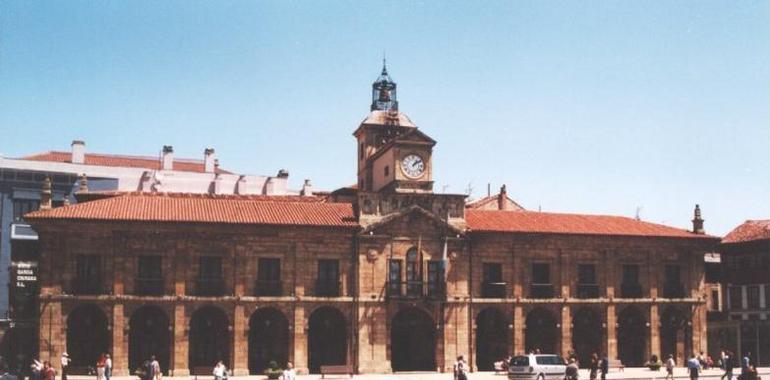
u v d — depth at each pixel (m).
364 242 61.94
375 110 84.88
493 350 65.75
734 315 79.94
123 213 58.28
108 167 89.25
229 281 59.28
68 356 57.12
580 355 67.38
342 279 61.28
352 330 60.88
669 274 68.69
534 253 65.31
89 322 58.41
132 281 57.56
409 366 63.50
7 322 71.44
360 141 83.38
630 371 63.75
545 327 66.69
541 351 66.50
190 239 58.88
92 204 59.75
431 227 63.47
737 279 80.00
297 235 60.69
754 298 78.19
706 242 69.12
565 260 65.81
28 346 71.38
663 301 67.44
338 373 57.88
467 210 69.06
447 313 62.91
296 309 60.06
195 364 59.66
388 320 61.66
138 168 91.88
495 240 64.56
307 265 60.84
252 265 59.84
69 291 56.56
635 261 67.56
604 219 70.69
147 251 58.16
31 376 47.88
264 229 59.88
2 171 78.50
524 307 64.50
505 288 64.25
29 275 74.19
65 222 56.47
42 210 58.06
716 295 85.75
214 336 60.31
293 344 59.78
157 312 59.56
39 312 55.97
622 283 67.06
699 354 68.12
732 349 79.06
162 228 58.06
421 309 62.91
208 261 59.44
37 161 83.44
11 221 78.00
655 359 65.69
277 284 60.09
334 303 60.81
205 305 58.62
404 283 62.19
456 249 63.81
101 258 57.53
